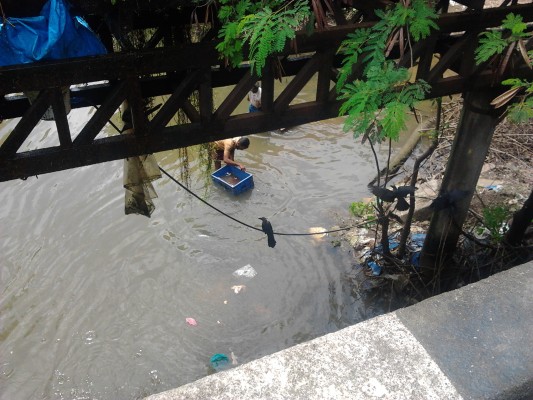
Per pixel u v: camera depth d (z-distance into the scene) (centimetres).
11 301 708
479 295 189
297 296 717
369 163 960
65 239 803
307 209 863
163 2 363
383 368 165
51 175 920
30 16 356
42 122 1029
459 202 643
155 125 422
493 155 898
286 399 157
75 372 622
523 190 815
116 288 727
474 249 732
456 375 164
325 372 164
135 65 375
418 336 175
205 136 447
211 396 158
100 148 415
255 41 321
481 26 449
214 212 854
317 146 1008
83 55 368
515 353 170
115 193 887
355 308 700
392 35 343
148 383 611
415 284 724
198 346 651
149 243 796
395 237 793
